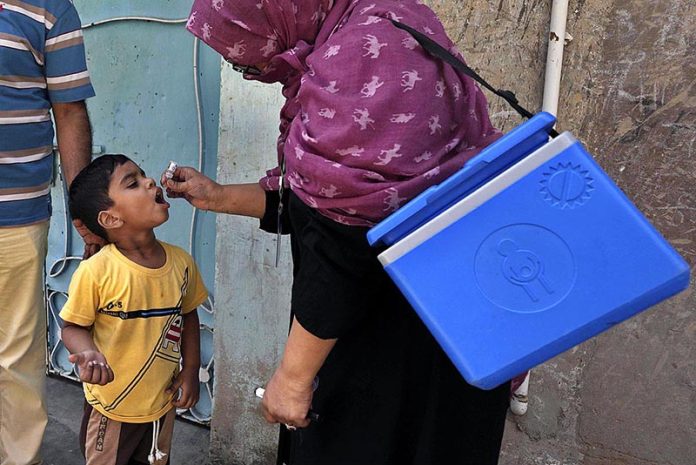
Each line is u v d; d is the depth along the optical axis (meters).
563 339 0.85
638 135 1.61
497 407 1.15
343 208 0.93
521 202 0.86
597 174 0.84
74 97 1.86
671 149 1.58
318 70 0.96
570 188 0.85
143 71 2.47
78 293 1.51
